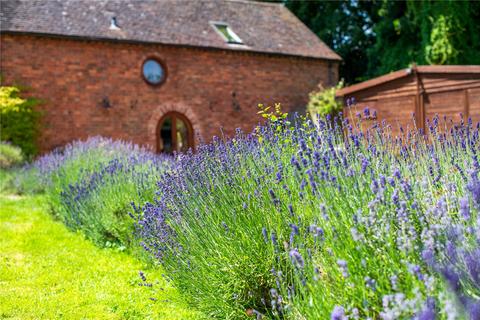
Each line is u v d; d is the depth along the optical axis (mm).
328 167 3010
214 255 3580
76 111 15609
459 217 2479
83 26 16000
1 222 8133
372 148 3363
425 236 2230
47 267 5516
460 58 20359
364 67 26641
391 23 22969
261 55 18500
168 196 4359
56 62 15367
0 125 14469
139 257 5695
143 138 16562
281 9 21969
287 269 3189
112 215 6156
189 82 17359
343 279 2373
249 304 3475
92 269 5414
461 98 11477
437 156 3396
